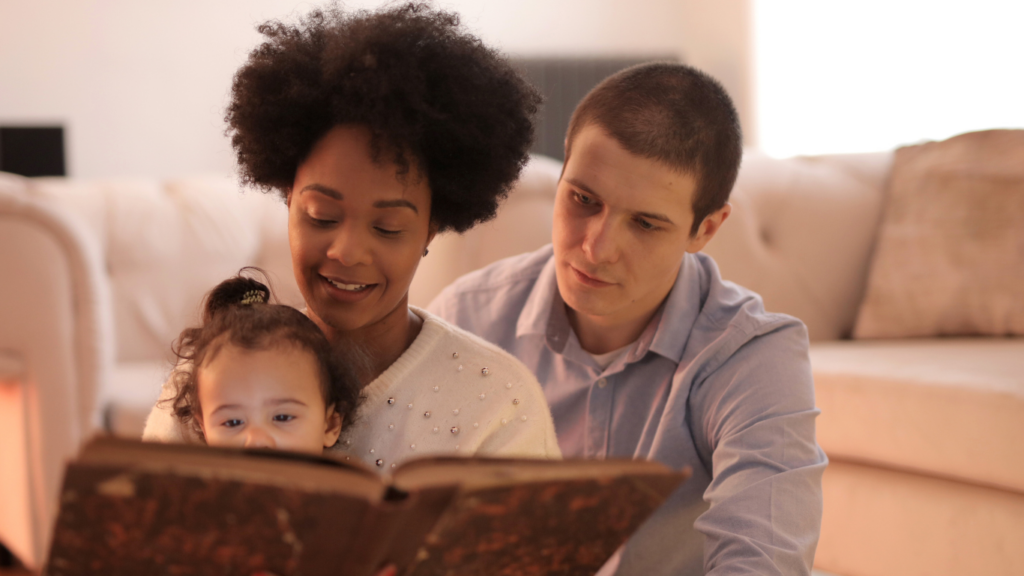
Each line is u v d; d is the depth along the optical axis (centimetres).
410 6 89
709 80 102
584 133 98
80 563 55
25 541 181
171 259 224
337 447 90
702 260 119
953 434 147
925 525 153
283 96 85
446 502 55
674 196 96
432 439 90
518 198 189
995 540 144
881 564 159
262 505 52
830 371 166
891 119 453
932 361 163
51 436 174
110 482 51
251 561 56
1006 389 142
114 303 217
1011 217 190
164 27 482
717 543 92
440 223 93
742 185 204
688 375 106
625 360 111
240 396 82
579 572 68
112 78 474
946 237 194
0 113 454
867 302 199
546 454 96
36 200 176
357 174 81
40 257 174
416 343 93
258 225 236
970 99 418
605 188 95
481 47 91
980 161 197
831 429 165
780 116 511
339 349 89
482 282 129
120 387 191
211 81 493
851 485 164
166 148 487
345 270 82
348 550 54
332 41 85
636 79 98
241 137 92
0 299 173
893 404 155
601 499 60
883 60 456
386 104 81
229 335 85
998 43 407
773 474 95
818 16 489
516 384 94
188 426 90
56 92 463
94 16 468
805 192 207
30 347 174
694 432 107
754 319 106
